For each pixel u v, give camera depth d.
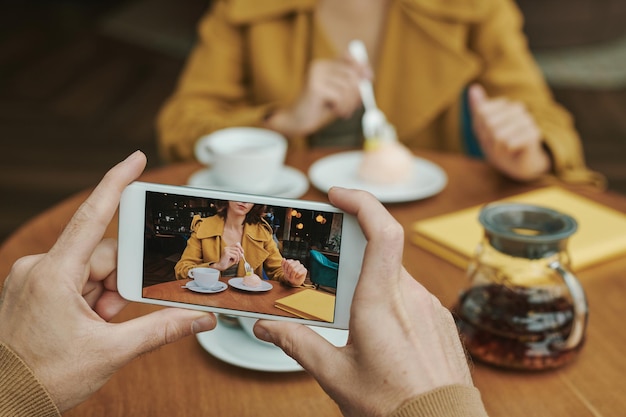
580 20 4.93
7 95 4.60
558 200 1.33
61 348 0.66
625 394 0.84
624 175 3.50
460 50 1.89
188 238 0.73
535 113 1.73
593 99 4.49
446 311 0.68
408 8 1.88
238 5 1.93
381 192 1.38
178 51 5.32
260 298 0.73
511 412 0.81
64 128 4.10
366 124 1.72
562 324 0.87
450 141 1.99
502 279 0.88
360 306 0.62
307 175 1.50
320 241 0.71
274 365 0.86
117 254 0.75
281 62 1.95
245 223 0.73
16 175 3.48
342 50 1.98
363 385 0.63
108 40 5.68
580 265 1.11
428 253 1.17
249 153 1.35
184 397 0.84
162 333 0.69
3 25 6.20
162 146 1.90
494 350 0.87
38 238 1.20
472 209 1.29
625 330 0.97
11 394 0.65
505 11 1.98
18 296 0.67
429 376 0.61
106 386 0.85
